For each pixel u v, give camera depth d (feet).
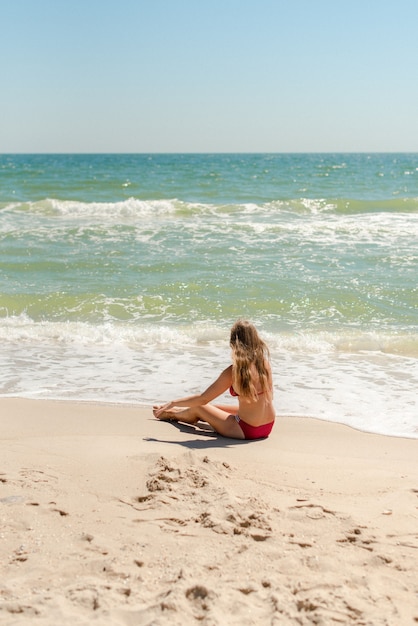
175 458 15.08
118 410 21.12
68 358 27.76
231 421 18.60
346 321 33.50
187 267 43.88
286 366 26.71
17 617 9.01
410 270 42.93
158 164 273.13
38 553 10.89
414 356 28.09
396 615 9.35
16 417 20.13
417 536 11.80
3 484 13.71
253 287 38.99
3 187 102.78
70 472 14.53
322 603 9.50
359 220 64.54
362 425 20.08
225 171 180.96
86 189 100.99
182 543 11.26
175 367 26.45
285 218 66.39
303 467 15.65
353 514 12.64
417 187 110.42
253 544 11.27
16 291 38.42
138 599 9.52
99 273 42.68
